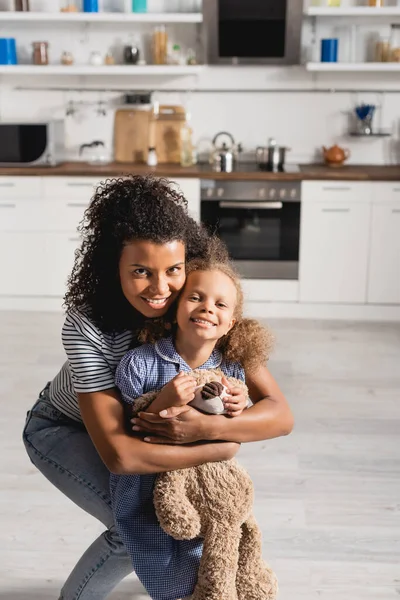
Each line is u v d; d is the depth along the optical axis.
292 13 5.01
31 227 4.98
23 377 3.92
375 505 2.75
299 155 5.44
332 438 3.28
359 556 2.45
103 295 1.52
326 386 3.86
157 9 5.27
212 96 5.41
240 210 4.90
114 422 1.46
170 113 5.42
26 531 2.58
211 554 1.45
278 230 4.93
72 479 1.71
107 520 1.70
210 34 5.12
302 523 2.63
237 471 1.49
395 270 4.96
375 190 4.84
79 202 4.92
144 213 1.42
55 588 2.29
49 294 5.08
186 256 1.52
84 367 1.50
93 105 5.43
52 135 4.99
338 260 4.96
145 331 1.50
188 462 1.45
